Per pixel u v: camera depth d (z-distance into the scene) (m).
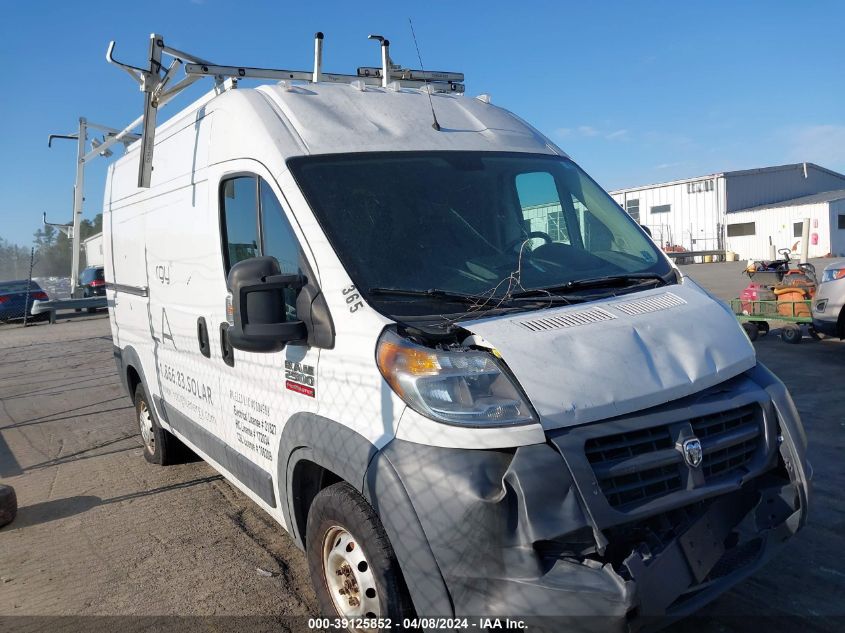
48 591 4.28
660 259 4.01
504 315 3.09
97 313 24.72
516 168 4.13
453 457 2.62
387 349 2.88
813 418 6.56
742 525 2.98
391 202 3.58
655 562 2.60
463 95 4.73
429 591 2.61
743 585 3.84
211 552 4.70
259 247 3.79
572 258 3.79
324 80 5.27
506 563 2.53
